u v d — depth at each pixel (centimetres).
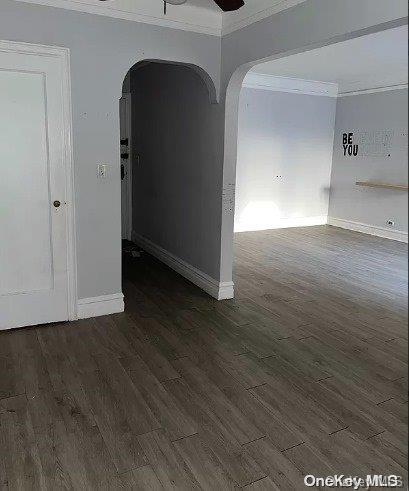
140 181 581
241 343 316
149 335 325
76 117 320
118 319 353
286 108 724
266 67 611
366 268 522
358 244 650
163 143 496
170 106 470
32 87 302
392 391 257
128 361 286
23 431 213
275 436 215
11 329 326
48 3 296
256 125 703
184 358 292
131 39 330
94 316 356
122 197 625
